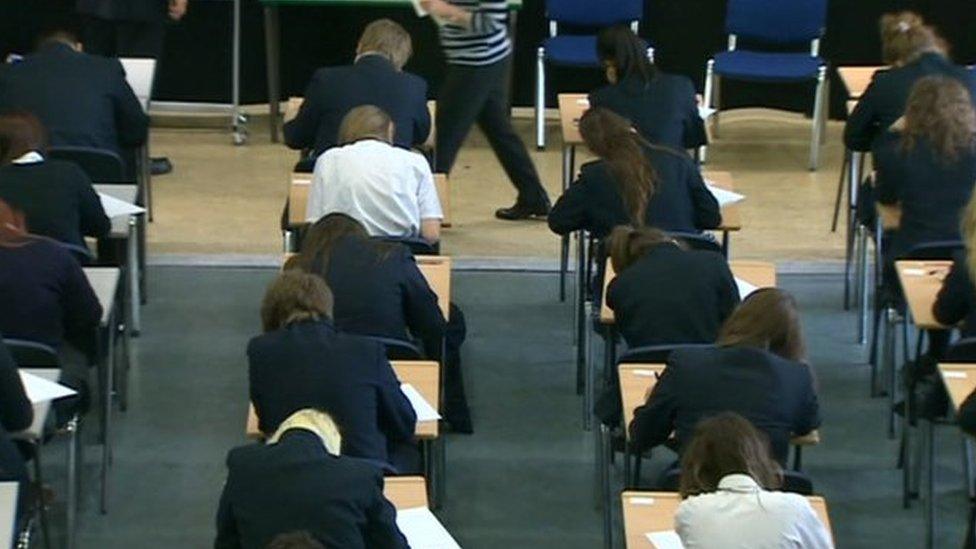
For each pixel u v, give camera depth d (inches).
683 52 711.7
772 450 319.3
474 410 470.3
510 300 538.6
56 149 467.8
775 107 721.6
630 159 430.9
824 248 577.3
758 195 627.8
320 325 334.6
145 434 451.8
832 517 419.8
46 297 375.6
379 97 490.9
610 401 385.4
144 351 498.0
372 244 384.5
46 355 361.1
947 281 382.6
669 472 331.6
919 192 438.9
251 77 708.0
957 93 440.5
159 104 700.0
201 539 403.9
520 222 596.1
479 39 548.7
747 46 703.1
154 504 418.3
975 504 373.7
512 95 711.1
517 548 403.5
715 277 380.2
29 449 347.9
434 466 408.8
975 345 375.9
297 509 280.2
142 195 525.3
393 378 334.3
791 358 332.8
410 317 385.7
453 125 559.2
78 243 420.8
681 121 493.0
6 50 691.4
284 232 510.3
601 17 683.4
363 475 285.6
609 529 391.2
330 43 711.7
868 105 497.0
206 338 508.1
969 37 701.9
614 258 390.9
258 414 329.7
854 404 477.4
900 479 438.6
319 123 494.9
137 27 613.0
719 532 267.3
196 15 693.3
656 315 376.2
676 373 324.8
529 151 674.8
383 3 644.1
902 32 503.5
